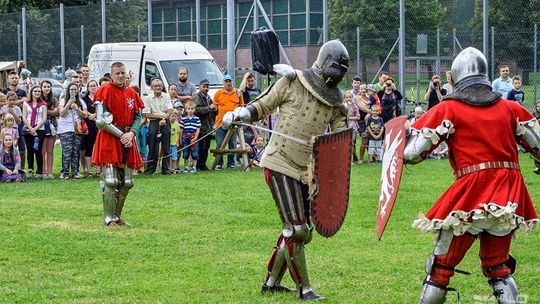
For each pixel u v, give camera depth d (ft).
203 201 50.70
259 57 33.99
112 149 41.73
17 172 61.57
